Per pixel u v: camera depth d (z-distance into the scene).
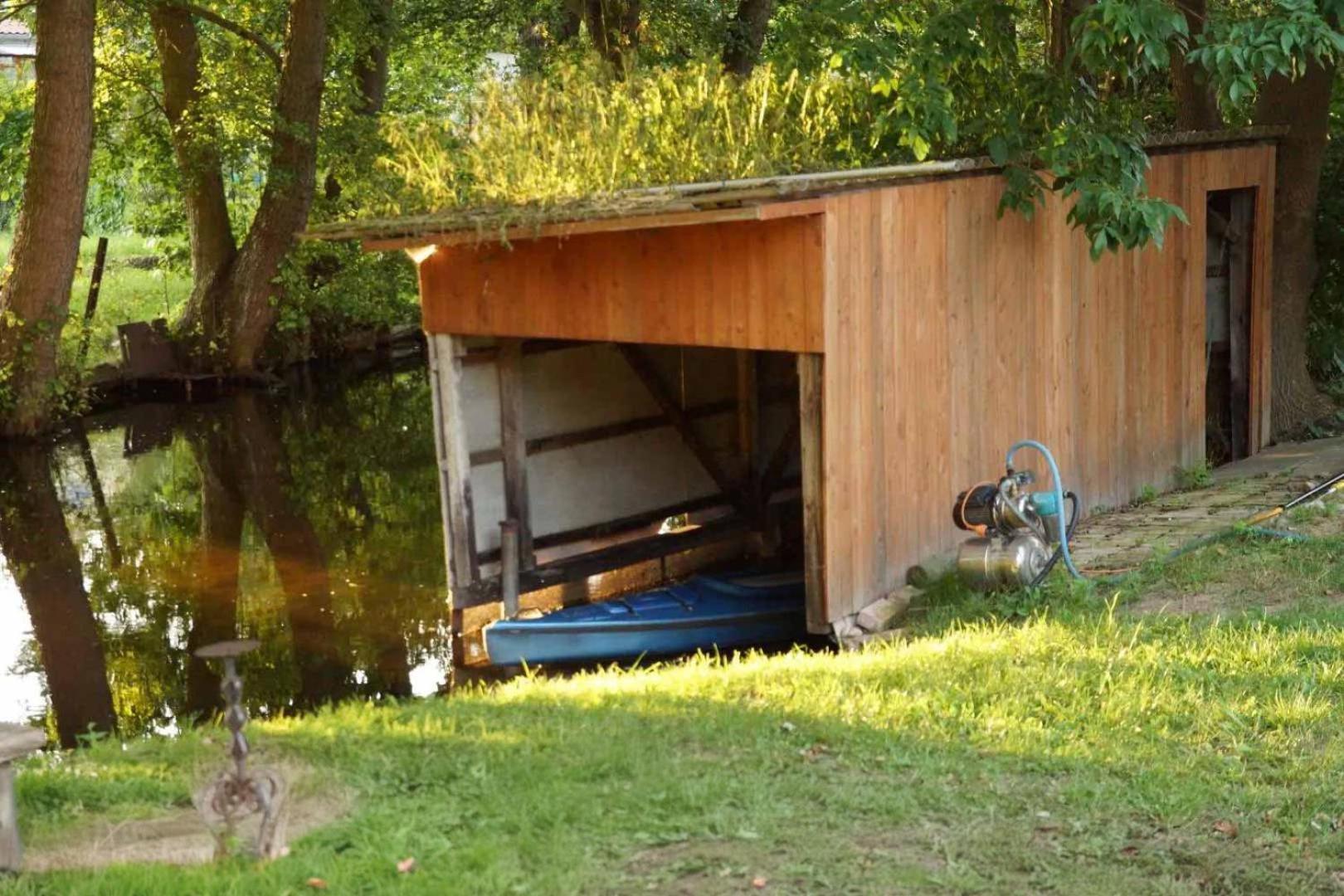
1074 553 11.21
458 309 12.10
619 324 11.12
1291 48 11.06
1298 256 16.53
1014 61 11.68
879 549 10.57
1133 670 7.90
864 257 10.25
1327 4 10.92
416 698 9.93
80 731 10.01
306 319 27.30
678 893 5.23
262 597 13.48
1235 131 14.52
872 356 10.39
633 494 14.05
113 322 27.95
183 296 30.75
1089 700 7.43
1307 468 14.20
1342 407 17.02
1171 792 6.11
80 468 20.16
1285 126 15.31
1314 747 6.64
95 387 25.05
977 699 7.55
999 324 11.70
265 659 11.65
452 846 5.66
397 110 31.08
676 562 14.39
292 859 5.42
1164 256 13.75
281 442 21.81
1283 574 9.98
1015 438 11.98
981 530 10.78
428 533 15.89
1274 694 7.34
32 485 19.08
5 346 22.06
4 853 5.42
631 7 23.25
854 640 10.10
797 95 12.19
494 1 27.81
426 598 13.41
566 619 11.76
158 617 12.85
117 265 34.38
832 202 9.91
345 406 25.19
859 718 7.34
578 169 11.12
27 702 10.66
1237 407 15.62
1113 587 10.10
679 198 9.89
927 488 11.02
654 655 11.61
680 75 12.15
